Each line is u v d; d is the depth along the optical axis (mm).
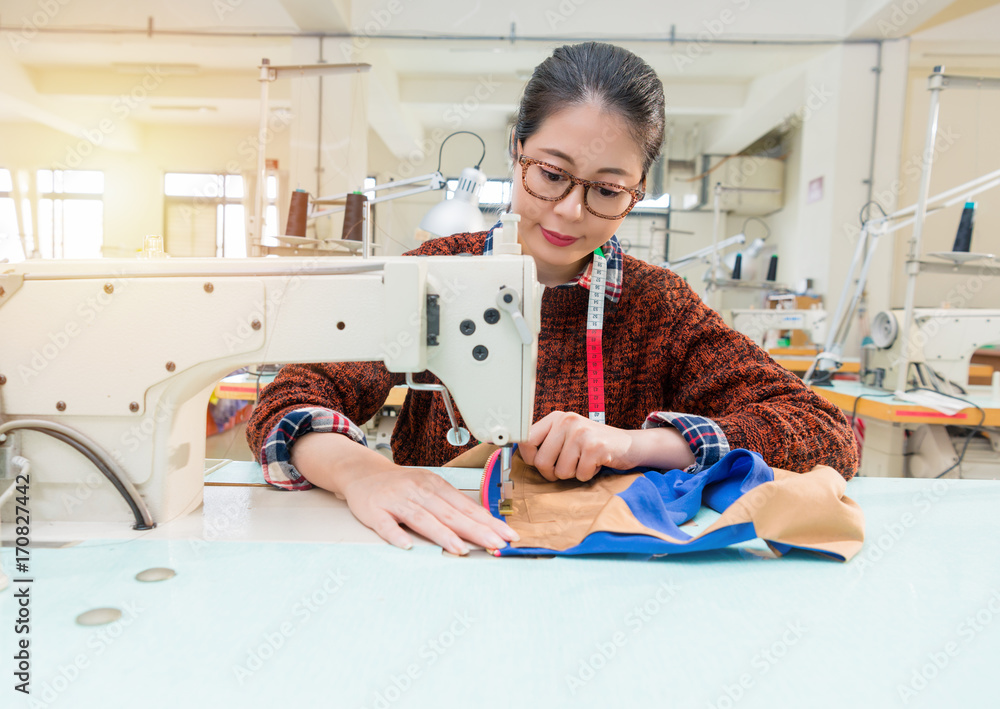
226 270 625
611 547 556
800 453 768
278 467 763
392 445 1167
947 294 5504
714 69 6207
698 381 975
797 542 567
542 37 4633
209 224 8438
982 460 2123
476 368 652
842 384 2633
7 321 614
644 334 1025
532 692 349
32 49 6273
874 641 414
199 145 8344
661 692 350
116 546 569
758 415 807
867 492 818
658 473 762
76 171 8336
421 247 1143
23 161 8117
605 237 871
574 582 509
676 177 8281
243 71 6668
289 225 2668
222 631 410
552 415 764
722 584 511
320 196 4660
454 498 638
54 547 568
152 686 346
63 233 8414
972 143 5465
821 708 337
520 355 650
